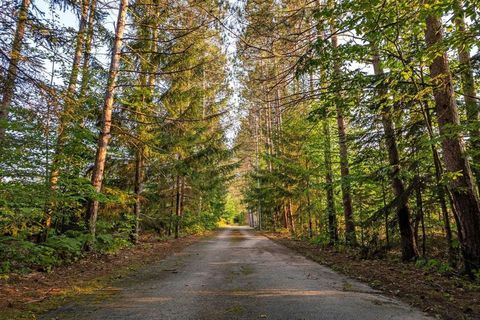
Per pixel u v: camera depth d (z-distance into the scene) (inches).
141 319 185.0
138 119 550.3
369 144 454.3
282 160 862.5
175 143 652.7
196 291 254.4
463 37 226.5
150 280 299.3
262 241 836.6
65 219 421.7
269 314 193.6
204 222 1376.7
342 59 322.3
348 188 528.7
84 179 395.9
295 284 281.3
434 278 287.3
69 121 367.9
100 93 467.8
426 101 347.6
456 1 200.5
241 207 3221.0
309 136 665.0
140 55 479.8
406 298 230.2
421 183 384.8
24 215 314.0
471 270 274.8
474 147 343.3
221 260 448.1
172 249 601.0
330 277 315.0
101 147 454.9
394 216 434.9
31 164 345.1
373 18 229.8
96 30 403.5
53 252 346.6
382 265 373.7
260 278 309.7
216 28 438.6
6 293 229.9
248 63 570.6
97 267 351.6
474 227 278.2
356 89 337.7
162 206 896.9
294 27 390.9
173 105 613.3
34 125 337.4
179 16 489.1
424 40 328.5
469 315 188.5
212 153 781.3
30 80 257.8
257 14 388.2
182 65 575.8
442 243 484.4
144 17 493.0
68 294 240.2
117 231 543.8
